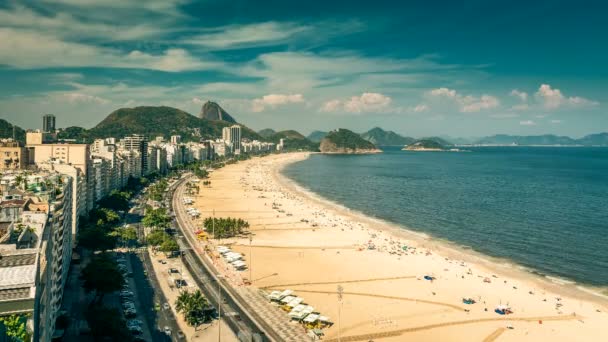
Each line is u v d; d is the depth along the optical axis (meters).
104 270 175.62
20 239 116.94
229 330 163.50
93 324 142.25
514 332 169.12
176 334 157.88
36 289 88.19
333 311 184.25
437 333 166.62
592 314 187.38
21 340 78.19
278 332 164.12
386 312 184.50
